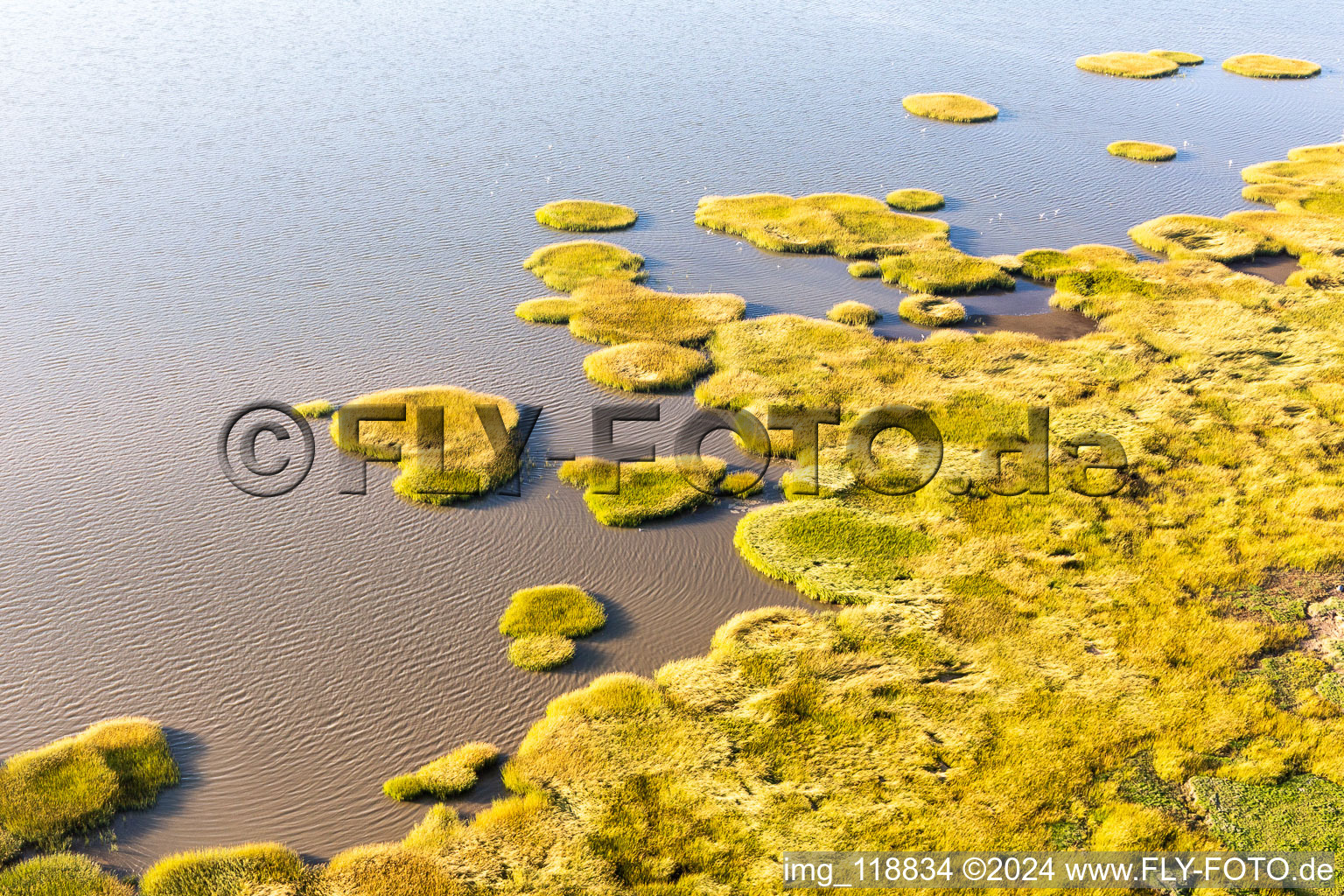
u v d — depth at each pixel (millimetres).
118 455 47188
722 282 64938
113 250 67500
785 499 44969
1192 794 30812
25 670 35781
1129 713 33531
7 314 59062
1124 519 42875
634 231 72000
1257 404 50781
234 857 29203
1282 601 38250
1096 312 60625
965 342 57062
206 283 63531
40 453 47125
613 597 39812
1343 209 74000
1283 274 65500
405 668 36375
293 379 53438
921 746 32594
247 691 35281
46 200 74625
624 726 33469
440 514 43969
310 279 64312
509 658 36750
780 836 29781
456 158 84875
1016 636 36844
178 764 32594
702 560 41594
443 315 60375
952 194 78562
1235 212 74375
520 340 57812
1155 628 37000
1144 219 74375
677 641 37656
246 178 79875
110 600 38938
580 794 31172
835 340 57250
